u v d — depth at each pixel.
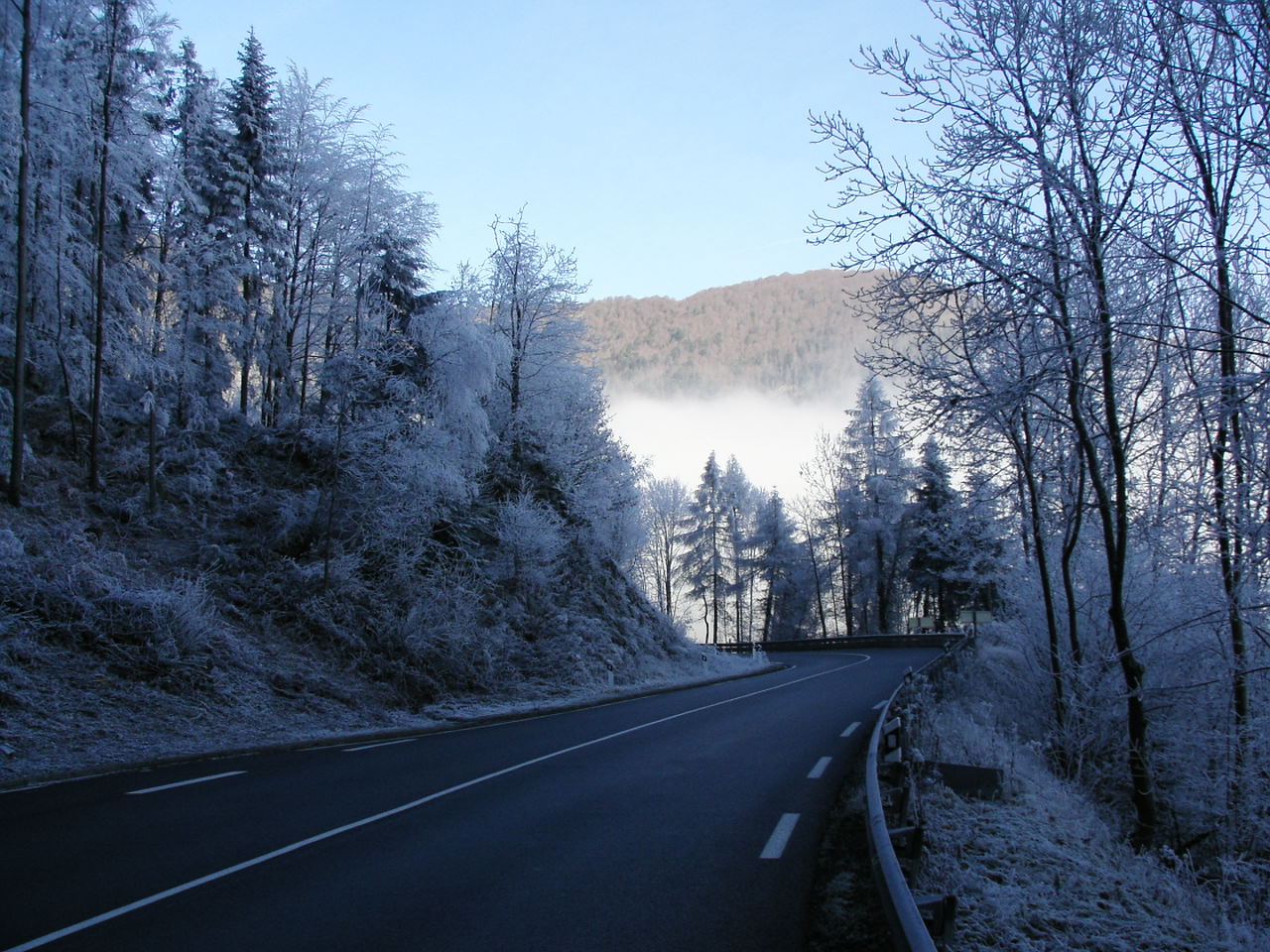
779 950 4.96
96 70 19.61
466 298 29.03
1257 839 12.63
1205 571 14.18
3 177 17.95
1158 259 10.55
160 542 19.34
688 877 6.46
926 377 12.27
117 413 23.30
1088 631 17.20
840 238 11.70
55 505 18.33
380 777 10.94
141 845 7.34
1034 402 14.99
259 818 8.48
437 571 24.05
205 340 25.50
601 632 28.39
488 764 12.14
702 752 13.20
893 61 11.28
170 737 12.67
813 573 68.44
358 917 5.54
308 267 28.81
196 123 25.36
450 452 24.67
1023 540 19.50
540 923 5.43
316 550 21.52
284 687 16.31
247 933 5.23
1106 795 15.02
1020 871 7.31
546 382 32.59
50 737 11.43
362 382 22.70
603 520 35.28
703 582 71.25
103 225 19.59
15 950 4.89
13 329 19.58
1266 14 8.53
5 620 13.59
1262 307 11.92
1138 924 6.75
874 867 5.16
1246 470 10.92
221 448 24.47
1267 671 13.69
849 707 19.72
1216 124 9.32
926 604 56.41
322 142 28.38
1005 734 16.00
